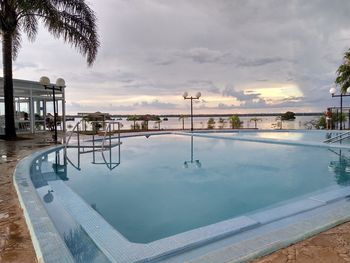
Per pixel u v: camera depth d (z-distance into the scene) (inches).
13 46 401.4
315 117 631.2
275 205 131.5
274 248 69.4
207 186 168.6
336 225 83.1
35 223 80.5
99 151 306.7
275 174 201.0
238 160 257.6
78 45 366.3
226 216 118.3
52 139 369.4
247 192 154.4
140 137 467.5
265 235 75.7
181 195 149.6
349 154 279.4
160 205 132.4
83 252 76.1
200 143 385.1
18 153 231.5
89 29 370.0
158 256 73.9
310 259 64.9
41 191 139.8
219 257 65.4
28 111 524.4
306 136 465.4
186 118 716.7
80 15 365.4
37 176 179.2
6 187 126.0
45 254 64.2
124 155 283.6
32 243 72.2
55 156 265.7
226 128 677.9
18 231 79.4
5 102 349.7
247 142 390.3
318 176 193.6
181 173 204.5
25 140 357.1
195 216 118.3
